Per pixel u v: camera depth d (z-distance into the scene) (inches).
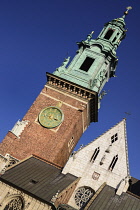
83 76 2753.4
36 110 2536.9
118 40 3068.4
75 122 2470.5
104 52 2928.2
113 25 3159.5
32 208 1718.8
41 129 2434.8
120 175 1995.6
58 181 1915.6
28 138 2384.4
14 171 1961.1
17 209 1761.8
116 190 1919.3
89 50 2955.2
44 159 2169.0
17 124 2432.3
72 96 2598.4
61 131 2418.8
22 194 1779.0
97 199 1815.9
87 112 2711.6
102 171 2017.7
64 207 1722.4
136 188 2474.2
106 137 2129.7
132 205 1804.9
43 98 2608.3
